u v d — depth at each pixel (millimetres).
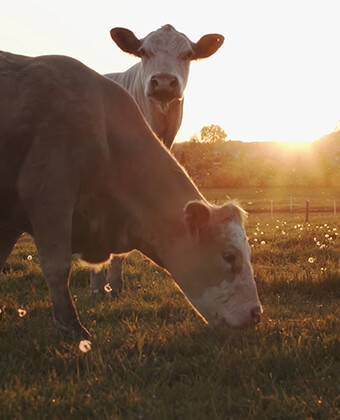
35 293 7492
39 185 5230
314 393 3877
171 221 5391
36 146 5289
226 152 107125
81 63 5828
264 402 3725
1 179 5406
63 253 5242
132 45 8664
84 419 3514
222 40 8695
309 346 4754
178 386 3982
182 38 8391
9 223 5738
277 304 6816
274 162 111625
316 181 99750
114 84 5898
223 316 5051
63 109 5379
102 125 5531
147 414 3494
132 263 10680
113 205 5582
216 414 3480
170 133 8742
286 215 36906
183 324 5656
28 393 3707
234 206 5211
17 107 5379
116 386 3961
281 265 9359
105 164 5469
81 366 4445
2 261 6094
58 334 5266
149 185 5520
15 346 4945
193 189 5609
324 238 12453
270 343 4938
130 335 5152
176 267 5336
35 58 5715
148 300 7254
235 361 4344
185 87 8586
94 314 6402
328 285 7531
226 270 5059
